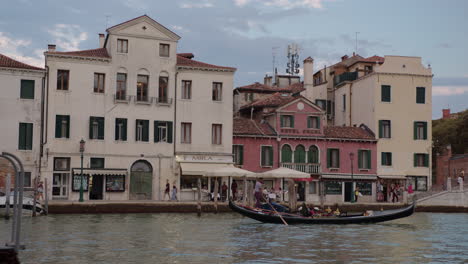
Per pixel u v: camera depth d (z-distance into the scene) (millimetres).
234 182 44719
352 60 60812
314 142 49781
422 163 52156
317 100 59125
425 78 52750
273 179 48188
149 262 17750
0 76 40969
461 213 43500
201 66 46031
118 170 43125
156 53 45031
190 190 44938
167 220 31719
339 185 49969
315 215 31375
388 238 24922
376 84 51781
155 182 44250
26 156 41219
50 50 45125
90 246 20906
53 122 42062
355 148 50656
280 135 48875
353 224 30562
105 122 43406
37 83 41875
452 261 18797
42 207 32875
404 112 52125
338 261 18531
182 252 19891
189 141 45562
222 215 36062
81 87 42969
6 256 11273
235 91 58344
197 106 45844
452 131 70438
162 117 44844
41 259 17969
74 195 41906
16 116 41188
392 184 50156
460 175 54531
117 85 44062
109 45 44281
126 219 31828
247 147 48219
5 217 30078
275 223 30250
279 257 19188
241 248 21156
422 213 43000
